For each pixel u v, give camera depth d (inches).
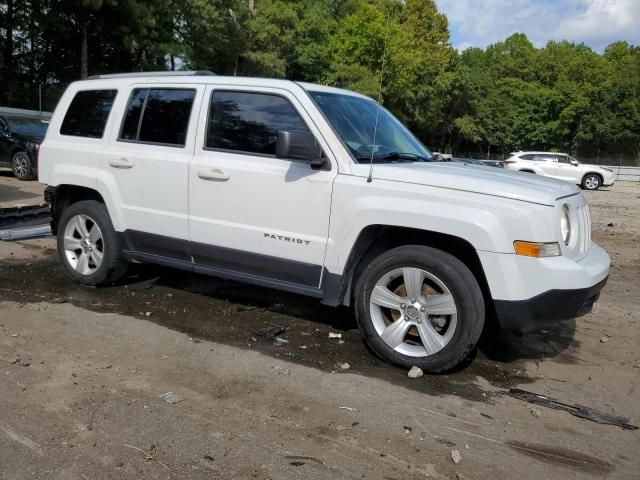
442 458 120.9
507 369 171.0
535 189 155.0
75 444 119.5
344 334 191.5
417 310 160.7
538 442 129.6
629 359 184.1
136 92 211.6
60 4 1178.6
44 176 231.3
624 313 235.0
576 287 149.3
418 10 2060.8
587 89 2709.2
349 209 164.9
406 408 142.2
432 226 154.6
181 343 176.4
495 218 149.9
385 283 165.8
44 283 231.0
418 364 161.0
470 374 165.8
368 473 114.2
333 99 187.2
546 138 2736.2
